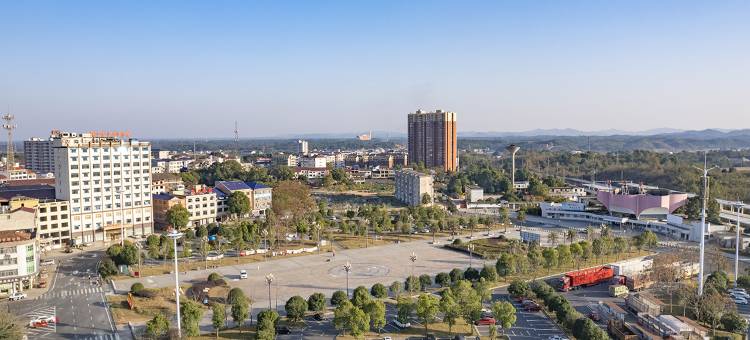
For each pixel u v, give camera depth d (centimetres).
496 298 18788
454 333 15488
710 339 14950
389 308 17850
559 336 15200
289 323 16150
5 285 19512
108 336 15388
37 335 15450
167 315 17100
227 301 17638
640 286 19975
